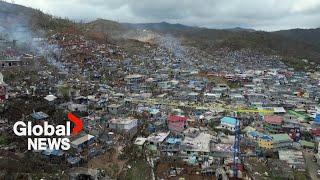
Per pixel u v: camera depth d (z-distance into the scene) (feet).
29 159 327.88
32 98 452.35
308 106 630.74
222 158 392.27
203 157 388.98
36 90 504.02
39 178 305.94
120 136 419.13
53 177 311.06
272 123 489.26
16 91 474.08
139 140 413.18
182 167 368.68
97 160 356.18
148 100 598.34
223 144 422.41
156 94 652.07
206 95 654.94
